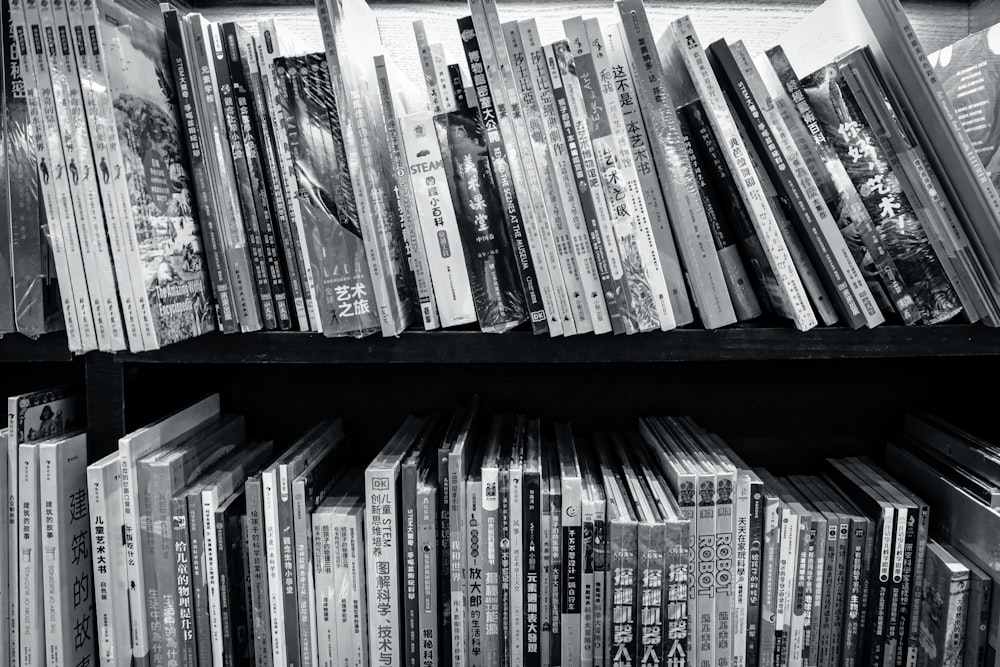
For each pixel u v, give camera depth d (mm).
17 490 791
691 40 750
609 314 769
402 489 821
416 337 793
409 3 1067
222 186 777
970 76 864
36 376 1103
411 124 766
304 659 841
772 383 1104
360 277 769
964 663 817
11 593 804
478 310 782
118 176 712
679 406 1105
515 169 757
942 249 770
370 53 853
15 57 724
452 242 780
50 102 709
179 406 983
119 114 709
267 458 1036
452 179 768
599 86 748
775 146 752
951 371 1094
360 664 844
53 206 721
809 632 879
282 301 798
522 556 825
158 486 799
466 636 839
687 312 788
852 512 894
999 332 783
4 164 743
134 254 720
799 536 861
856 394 1103
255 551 829
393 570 825
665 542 799
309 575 828
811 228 758
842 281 765
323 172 757
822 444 1108
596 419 1109
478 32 744
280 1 1062
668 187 763
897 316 819
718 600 826
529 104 751
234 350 804
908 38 725
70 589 813
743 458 1110
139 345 733
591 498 829
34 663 803
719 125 744
